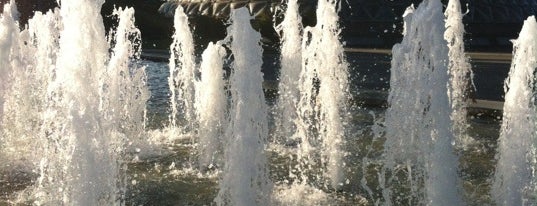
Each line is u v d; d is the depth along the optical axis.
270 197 4.42
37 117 6.89
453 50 7.95
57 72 4.25
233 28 4.25
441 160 4.21
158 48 29.36
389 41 30.06
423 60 4.34
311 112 7.96
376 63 19.23
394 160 5.53
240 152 4.22
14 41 7.12
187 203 4.72
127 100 7.13
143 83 7.32
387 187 5.09
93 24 4.48
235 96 4.26
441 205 4.20
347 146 6.92
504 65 17.39
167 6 38.66
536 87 4.94
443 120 4.21
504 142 4.82
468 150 6.66
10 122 7.02
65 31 4.28
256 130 4.26
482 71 15.66
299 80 7.75
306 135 7.18
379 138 7.36
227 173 4.29
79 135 4.18
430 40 4.25
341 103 6.35
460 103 7.88
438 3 4.21
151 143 7.21
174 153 6.68
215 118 6.15
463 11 31.69
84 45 4.34
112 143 4.50
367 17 31.25
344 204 4.69
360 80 14.10
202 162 6.12
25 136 6.82
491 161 6.14
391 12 31.33
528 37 4.87
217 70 6.17
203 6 35.28
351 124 8.35
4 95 6.92
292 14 8.26
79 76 4.24
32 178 5.48
